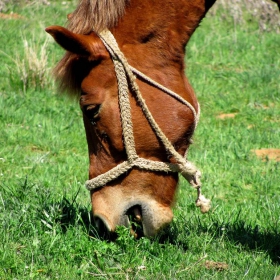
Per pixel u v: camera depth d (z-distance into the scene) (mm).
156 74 8305
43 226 10547
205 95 22141
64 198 11336
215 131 18547
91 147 8695
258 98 22109
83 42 7992
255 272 9234
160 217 8578
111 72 8180
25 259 9484
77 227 10391
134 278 8852
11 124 18031
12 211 10891
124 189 8539
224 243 10492
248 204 13000
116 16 8281
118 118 8242
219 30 30609
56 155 16062
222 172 15242
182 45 8492
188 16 8461
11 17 29453
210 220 11602
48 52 22141
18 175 14094
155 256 9695
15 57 23891
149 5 8289
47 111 19281
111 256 9500
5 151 15695
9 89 21141
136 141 8328
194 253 10094
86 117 8523
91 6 8312
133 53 8273
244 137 18078
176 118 8352
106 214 8562
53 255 9656
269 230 11227
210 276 8953
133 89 8195
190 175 8617
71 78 8570
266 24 32094
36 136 16984
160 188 8609
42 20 28938
